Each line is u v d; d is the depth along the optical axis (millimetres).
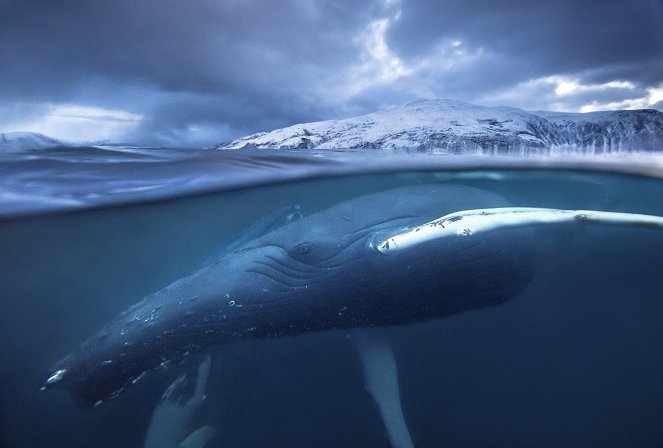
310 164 10555
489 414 5617
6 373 6691
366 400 6148
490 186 11758
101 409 5902
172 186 10516
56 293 9164
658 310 7566
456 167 10938
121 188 10008
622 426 5262
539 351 6801
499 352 6828
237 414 5871
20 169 8789
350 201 7477
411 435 5234
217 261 6574
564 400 5820
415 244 6551
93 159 9250
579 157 10320
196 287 6059
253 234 8672
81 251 10812
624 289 8164
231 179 11000
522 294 7551
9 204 9477
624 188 11594
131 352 5512
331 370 6738
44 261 10617
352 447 5312
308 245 6535
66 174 9250
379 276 6406
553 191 11828
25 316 8328
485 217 7129
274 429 5625
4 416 5785
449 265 6586
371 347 6469
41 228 10359
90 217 10688
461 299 6848
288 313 6328
